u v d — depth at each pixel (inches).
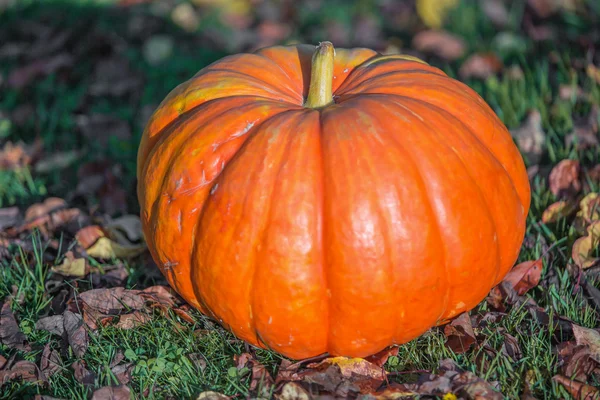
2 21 259.4
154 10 273.9
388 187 97.3
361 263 96.6
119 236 151.3
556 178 150.8
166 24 263.7
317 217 98.0
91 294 126.7
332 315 101.2
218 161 103.7
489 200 105.9
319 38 254.1
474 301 108.7
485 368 110.4
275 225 97.9
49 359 115.6
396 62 119.6
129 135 194.2
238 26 271.1
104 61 232.5
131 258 146.1
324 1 284.7
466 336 114.1
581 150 162.1
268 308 100.5
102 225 155.6
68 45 244.8
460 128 106.4
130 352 114.3
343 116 102.6
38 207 158.4
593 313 120.9
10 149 188.9
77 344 117.3
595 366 109.4
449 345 115.5
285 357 113.9
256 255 99.2
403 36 253.1
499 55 219.6
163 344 119.0
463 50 229.5
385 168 98.0
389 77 114.8
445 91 112.1
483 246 103.7
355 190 96.7
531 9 235.3
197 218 104.0
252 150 101.2
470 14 247.1
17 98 217.0
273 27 265.3
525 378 107.6
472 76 210.2
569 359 108.9
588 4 229.9
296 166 99.0
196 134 106.0
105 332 120.3
